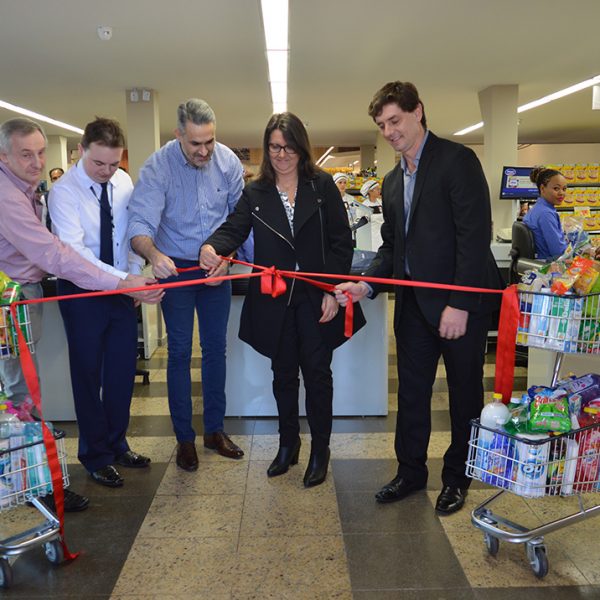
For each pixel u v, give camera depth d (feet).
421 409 7.71
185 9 16.12
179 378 8.89
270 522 7.29
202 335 9.25
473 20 17.51
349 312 7.70
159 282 8.52
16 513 7.65
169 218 8.59
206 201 8.66
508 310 6.17
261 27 17.83
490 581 6.05
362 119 37.11
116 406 8.79
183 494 8.09
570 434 5.79
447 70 24.04
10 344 6.38
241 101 30.19
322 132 43.86
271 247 7.93
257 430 10.52
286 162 7.68
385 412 11.10
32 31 18.03
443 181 6.82
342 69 23.43
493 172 27.81
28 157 7.10
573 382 6.49
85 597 5.91
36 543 6.11
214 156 8.80
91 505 7.81
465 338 7.06
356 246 12.87
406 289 7.40
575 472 5.86
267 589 5.97
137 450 9.66
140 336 16.05
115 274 7.70
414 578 6.12
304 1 15.62
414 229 7.07
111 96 28.60
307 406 8.41
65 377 11.02
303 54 21.11
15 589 6.06
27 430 6.07
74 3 15.65
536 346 6.07
